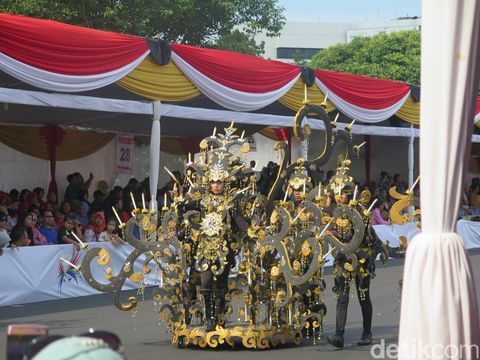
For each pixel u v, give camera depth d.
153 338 10.20
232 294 9.33
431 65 5.49
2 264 13.24
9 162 19.14
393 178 25.61
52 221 15.17
